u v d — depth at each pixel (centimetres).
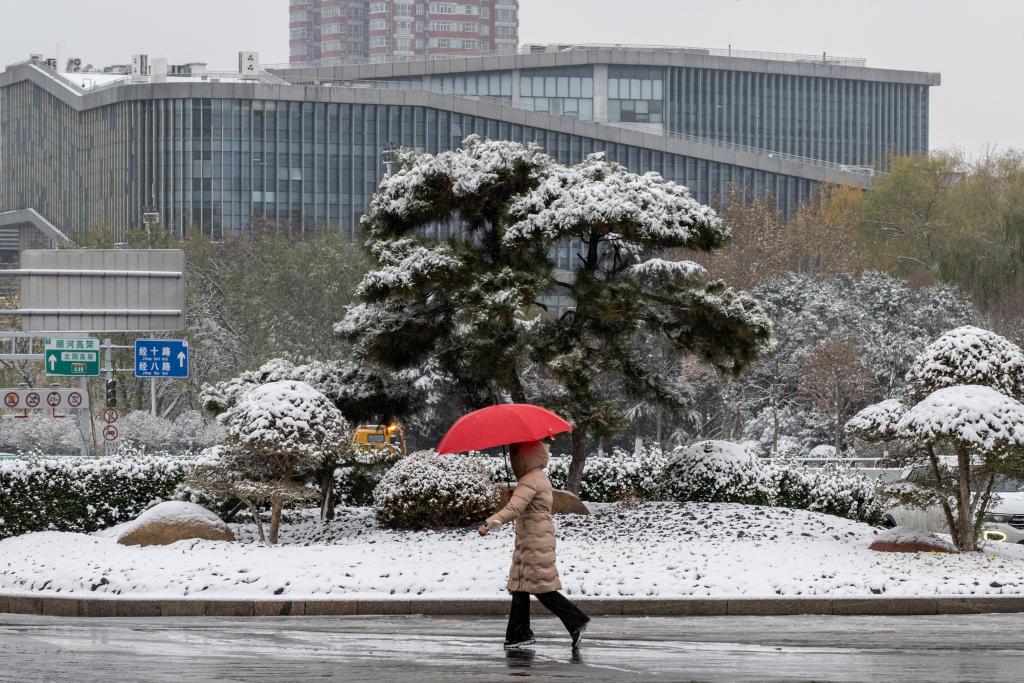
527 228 2447
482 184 2558
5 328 7931
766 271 7906
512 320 2489
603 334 2630
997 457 2039
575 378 2528
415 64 14975
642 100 15050
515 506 1186
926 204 9544
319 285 7262
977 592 1728
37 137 14600
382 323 2622
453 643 1278
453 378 2731
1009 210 6638
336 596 1686
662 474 2706
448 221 2655
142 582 1770
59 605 1733
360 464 2698
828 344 6456
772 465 2803
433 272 2444
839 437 6309
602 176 2622
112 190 12962
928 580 1777
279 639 1318
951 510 2267
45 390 4150
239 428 2372
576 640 1201
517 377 2652
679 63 15150
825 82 16325
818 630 1438
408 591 1714
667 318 2644
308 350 7219
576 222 2430
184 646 1254
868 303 7225
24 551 2200
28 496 2617
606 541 2175
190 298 7394
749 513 2423
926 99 17000
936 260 8481
